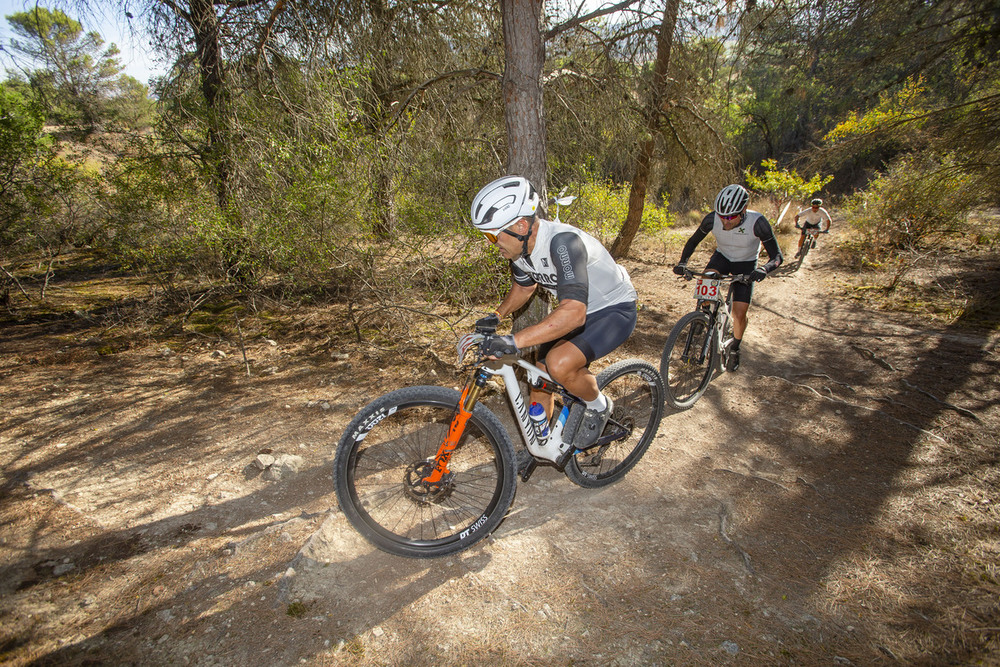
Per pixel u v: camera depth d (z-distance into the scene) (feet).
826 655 6.39
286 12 17.01
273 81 16.85
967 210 31.19
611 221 26.12
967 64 22.88
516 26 11.35
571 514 9.06
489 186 7.34
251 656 6.25
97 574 7.39
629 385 12.69
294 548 7.98
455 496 9.36
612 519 8.91
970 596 7.25
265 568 7.60
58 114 19.95
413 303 18.53
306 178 15.47
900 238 35.06
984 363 16.75
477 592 7.30
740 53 19.31
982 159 23.97
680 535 8.47
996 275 27.37
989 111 21.99
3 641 6.31
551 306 14.01
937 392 14.65
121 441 11.05
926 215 33.45
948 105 23.71
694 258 36.70
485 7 18.08
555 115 18.79
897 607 7.08
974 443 11.58
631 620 6.87
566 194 18.15
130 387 13.71
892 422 12.48
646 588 7.39
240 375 14.74
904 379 15.67
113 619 6.70
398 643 6.49
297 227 15.71
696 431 12.19
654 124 27.25
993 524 8.76
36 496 9.02
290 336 18.22
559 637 6.62
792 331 21.15
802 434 12.03
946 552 8.13
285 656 6.26
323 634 6.56
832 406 13.38
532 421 8.54
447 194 16.25
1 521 8.38
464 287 16.44
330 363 15.78
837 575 7.64
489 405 12.92
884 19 19.58
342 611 6.93
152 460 10.40
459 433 7.72
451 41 18.97
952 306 23.56
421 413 11.42
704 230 14.11
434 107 16.85
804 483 9.96
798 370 16.75
